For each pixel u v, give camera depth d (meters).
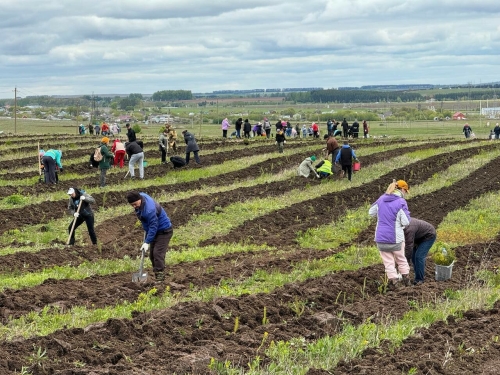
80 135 58.16
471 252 18.84
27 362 9.27
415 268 15.11
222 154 42.00
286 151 43.22
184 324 11.23
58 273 16.11
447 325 11.34
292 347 10.12
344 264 17.33
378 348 10.12
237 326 10.91
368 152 43.44
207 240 21.83
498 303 12.74
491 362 9.69
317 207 26.89
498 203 27.33
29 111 193.88
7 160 39.09
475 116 168.12
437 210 26.39
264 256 18.58
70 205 20.08
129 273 16.39
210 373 9.05
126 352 9.92
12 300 12.81
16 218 23.72
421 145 47.41
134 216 24.56
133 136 33.50
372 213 14.97
